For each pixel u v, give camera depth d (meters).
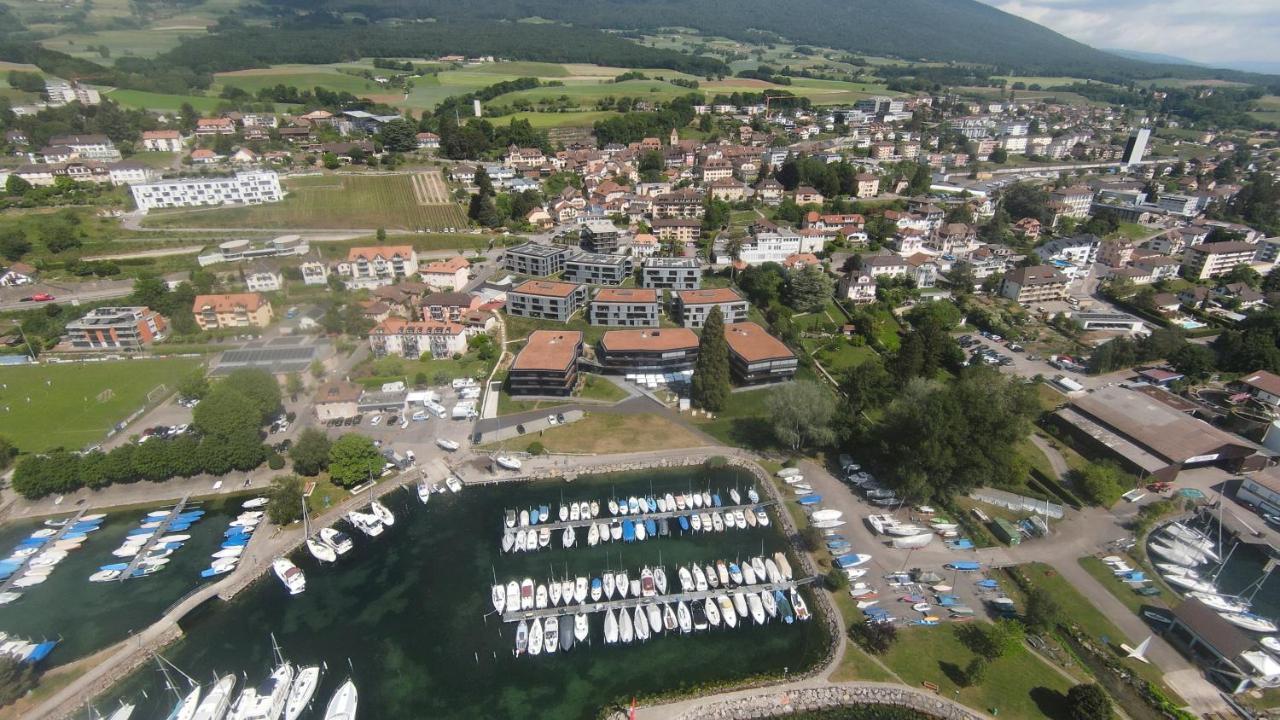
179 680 87.19
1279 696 81.88
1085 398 145.00
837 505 119.00
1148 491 121.50
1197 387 159.62
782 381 159.62
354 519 115.00
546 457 131.88
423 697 85.19
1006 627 87.38
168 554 107.25
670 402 151.12
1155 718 79.06
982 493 121.50
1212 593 98.50
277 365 152.38
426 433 139.00
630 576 104.50
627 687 86.12
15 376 154.25
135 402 144.38
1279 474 119.81
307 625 95.56
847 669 86.75
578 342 161.88
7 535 110.56
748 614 97.38
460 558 108.12
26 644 90.00
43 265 193.62
